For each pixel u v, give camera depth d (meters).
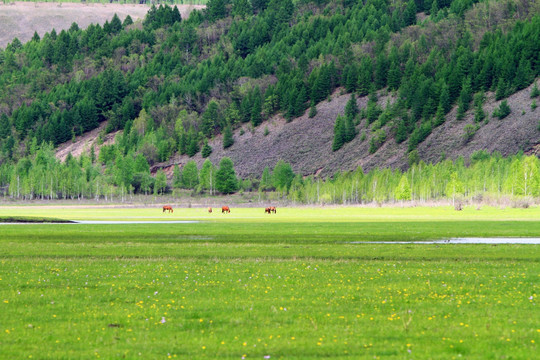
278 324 84.88
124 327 84.00
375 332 80.38
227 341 76.62
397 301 100.12
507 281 120.94
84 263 153.12
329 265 148.38
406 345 74.06
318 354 71.00
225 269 140.12
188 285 116.75
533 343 74.50
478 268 142.12
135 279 124.62
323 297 103.94
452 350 72.06
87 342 76.38
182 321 87.00
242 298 103.38
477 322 85.25
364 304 98.19
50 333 80.69
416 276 128.25
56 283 119.06
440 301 100.19
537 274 131.00
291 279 123.81
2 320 87.31
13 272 134.25
